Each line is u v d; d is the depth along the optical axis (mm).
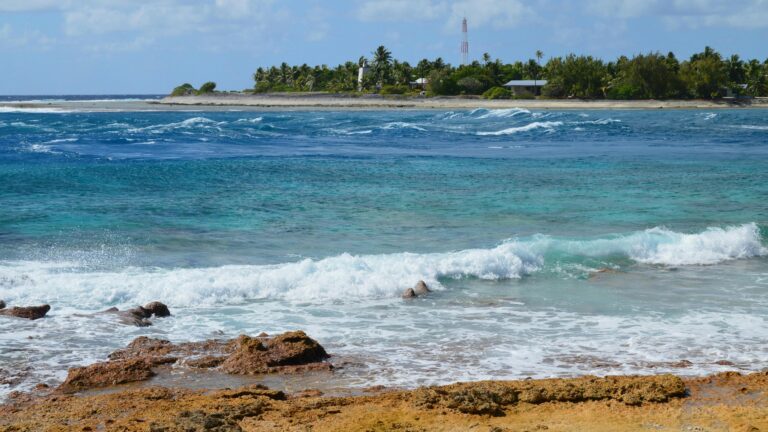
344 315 13008
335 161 37969
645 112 121938
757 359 10641
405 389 9406
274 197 26250
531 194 27625
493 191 28328
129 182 28750
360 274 15172
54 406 8602
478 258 16266
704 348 11148
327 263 15727
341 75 194375
